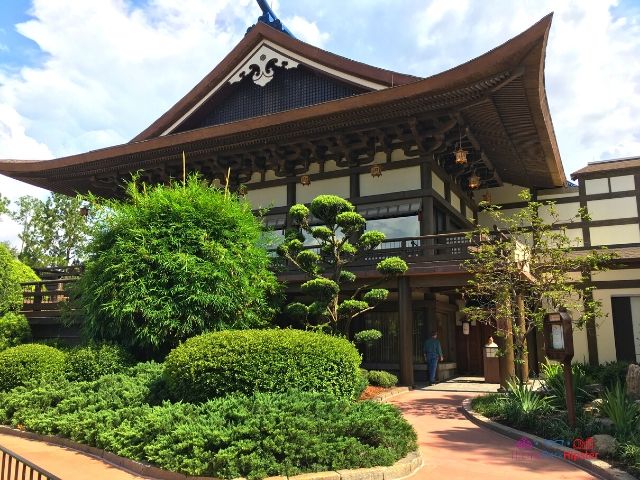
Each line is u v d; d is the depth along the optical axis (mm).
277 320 14719
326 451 5812
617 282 17312
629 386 10195
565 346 8023
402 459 6285
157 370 9594
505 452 7156
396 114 14164
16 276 16703
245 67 18047
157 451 6121
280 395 7176
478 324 18891
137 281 10633
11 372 10492
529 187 20266
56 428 8109
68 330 16016
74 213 34062
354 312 11539
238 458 5559
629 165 18562
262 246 13336
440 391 13227
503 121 14633
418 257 13734
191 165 18266
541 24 10625
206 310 10805
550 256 11047
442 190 16750
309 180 17031
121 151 17641
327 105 14281
